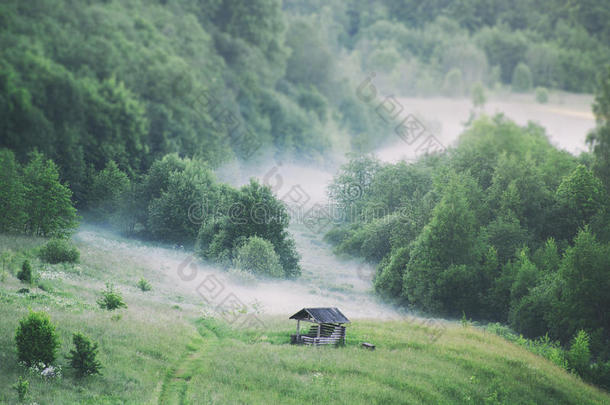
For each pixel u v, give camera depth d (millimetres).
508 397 28984
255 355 30156
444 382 28844
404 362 31312
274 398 24594
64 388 22562
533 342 44344
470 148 74875
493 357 34750
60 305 33625
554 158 74312
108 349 27312
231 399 23969
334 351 32062
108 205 78812
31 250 49812
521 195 61125
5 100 98312
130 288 45531
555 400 30172
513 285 49312
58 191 59094
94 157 105375
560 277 46500
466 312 51562
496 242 56250
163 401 23562
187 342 32156
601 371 36594
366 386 26875
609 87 92250
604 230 54969
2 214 55500
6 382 21875
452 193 54656
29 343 23719
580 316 44094
